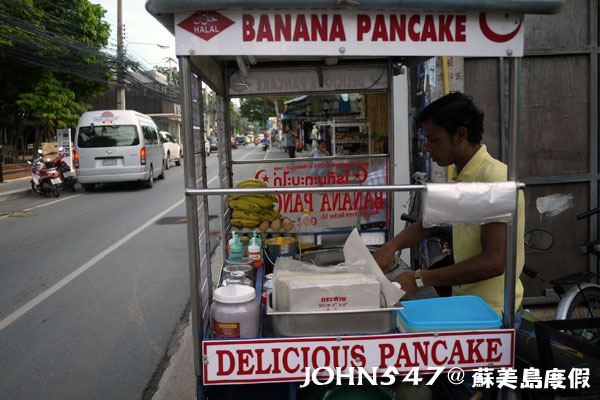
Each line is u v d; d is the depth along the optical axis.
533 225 4.02
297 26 1.41
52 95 17.02
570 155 3.97
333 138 8.66
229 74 2.94
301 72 2.94
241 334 1.50
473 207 1.45
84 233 8.00
